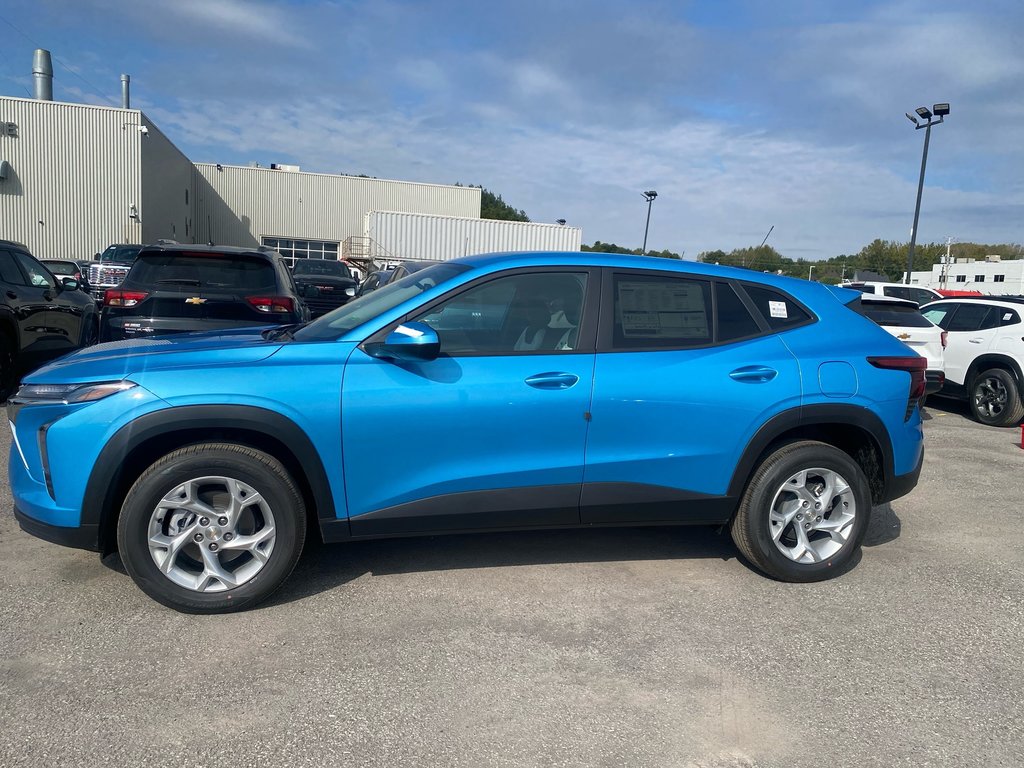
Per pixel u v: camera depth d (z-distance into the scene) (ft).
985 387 30.99
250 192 144.66
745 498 12.69
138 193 106.73
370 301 13.20
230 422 10.52
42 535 10.74
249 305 24.22
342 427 10.87
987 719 9.20
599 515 12.12
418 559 13.34
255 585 10.93
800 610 12.03
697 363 12.16
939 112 75.92
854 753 8.46
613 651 10.48
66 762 7.72
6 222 101.55
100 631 10.36
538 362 11.61
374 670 9.71
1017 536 16.15
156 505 10.48
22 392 10.93
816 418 12.58
